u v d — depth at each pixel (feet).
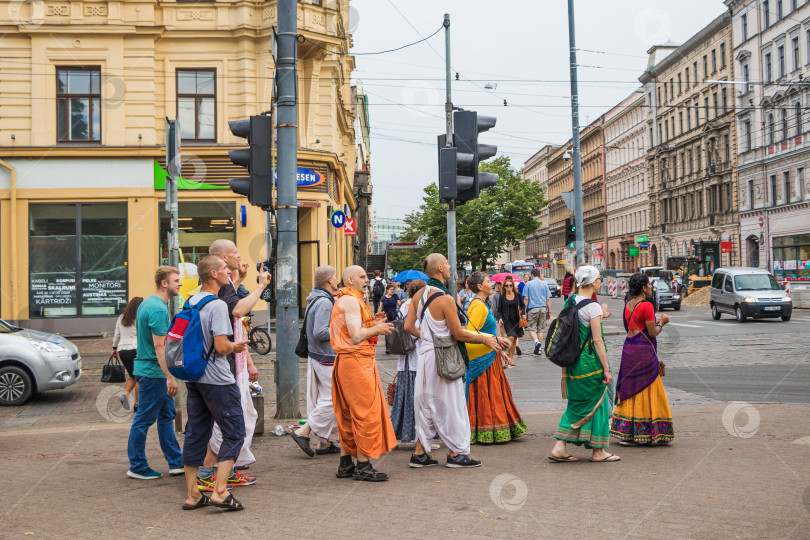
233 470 21.44
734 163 195.93
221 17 79.46
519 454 24.76
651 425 25.36
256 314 79.10
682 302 155.53
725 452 23.98
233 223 79.87
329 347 25.41
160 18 79.46
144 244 78.79
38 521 17.83
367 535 16.25
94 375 49.67
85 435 29.81
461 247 212.43
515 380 45.70
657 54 255.50
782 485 19.67
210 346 18.81
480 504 18.54
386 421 21.84
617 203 297.74
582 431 23.11
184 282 33.86
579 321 23.25
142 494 20.51
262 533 16.62
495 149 35.58
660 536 15.69
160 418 22.94
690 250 221.87
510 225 212.02
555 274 380.78
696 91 220.23
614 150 300.81
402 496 19.60
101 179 78.43
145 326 22.09
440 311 22.80
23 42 77.66
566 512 17.61
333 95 85.61
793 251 162.50
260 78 80.07
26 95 77.61
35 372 38.34
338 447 26.37
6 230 77.30
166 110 79.41
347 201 135.13
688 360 53.67
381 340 78.89
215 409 18.81
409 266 266.36
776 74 174.91
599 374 23.04
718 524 16.42
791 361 51.37
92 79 78.48
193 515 18.34
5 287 77.30
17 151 77.10
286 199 31.89
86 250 78.54
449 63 68.59
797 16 164.66
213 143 79.97
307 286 84.53
